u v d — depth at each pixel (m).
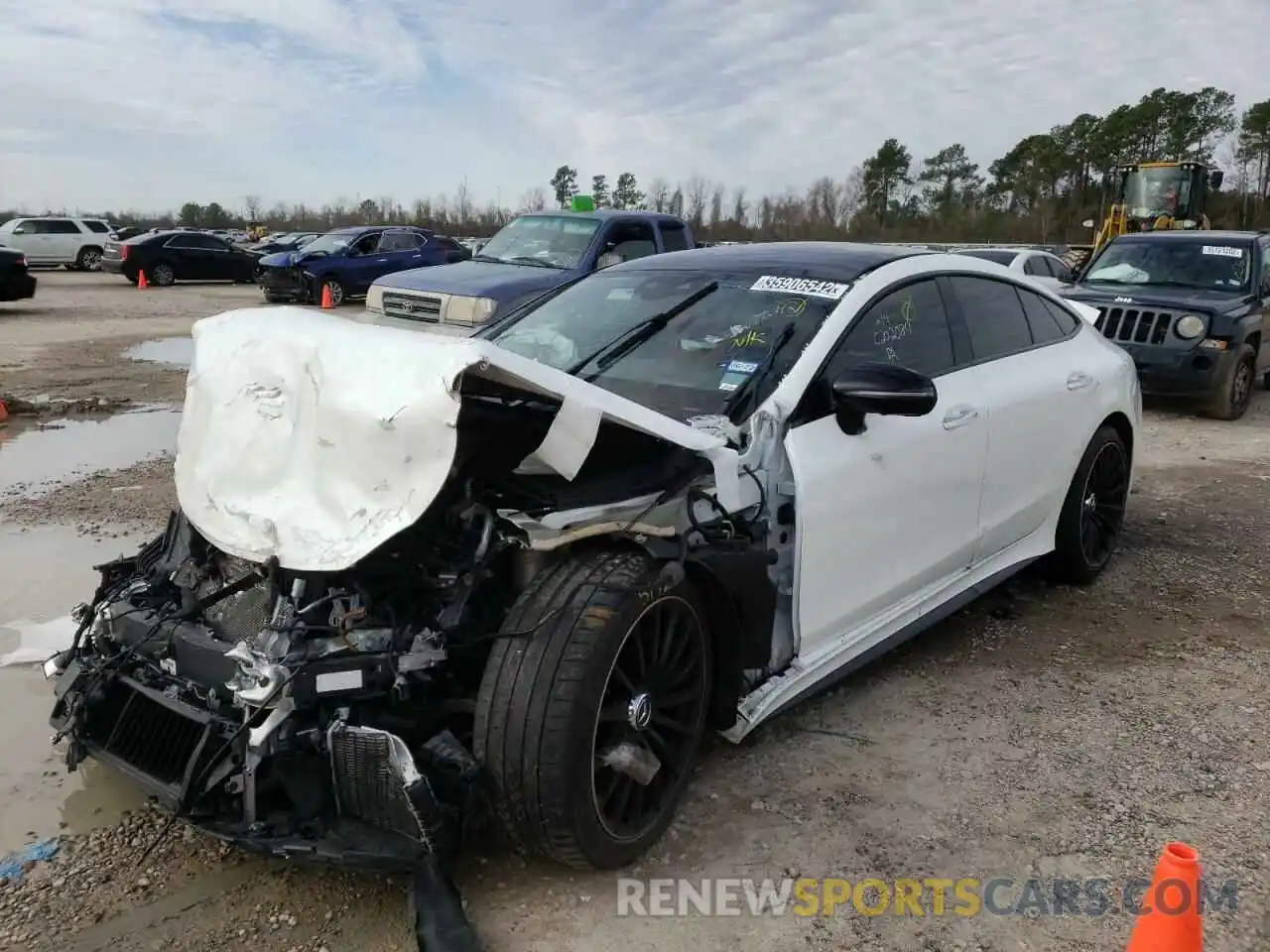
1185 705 3.85
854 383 3.16
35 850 2.86
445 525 2.67
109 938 2.51
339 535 2.49
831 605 3.39
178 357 13.07
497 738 2.49
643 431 2.76
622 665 2.67
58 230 32.53
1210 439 9.09
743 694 3.15
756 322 3.63
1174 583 5.22
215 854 2.85
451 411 2.42
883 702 3.85
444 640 2.53
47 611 4.52
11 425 8.55
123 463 7.22
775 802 3.15
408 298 10.55
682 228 12.19
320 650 2.45
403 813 2.45
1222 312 9.75
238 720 2.50
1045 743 3.55
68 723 2.84
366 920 2.58
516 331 4.11
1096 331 5.45
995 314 4.50
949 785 3.27
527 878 2.76
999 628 4.62
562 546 2.72
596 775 2.62
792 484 3.15
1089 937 2.58
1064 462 4.73
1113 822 3.07
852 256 4.07
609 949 2.51
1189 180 21.61
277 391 2.73
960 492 3.98
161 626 2.76
